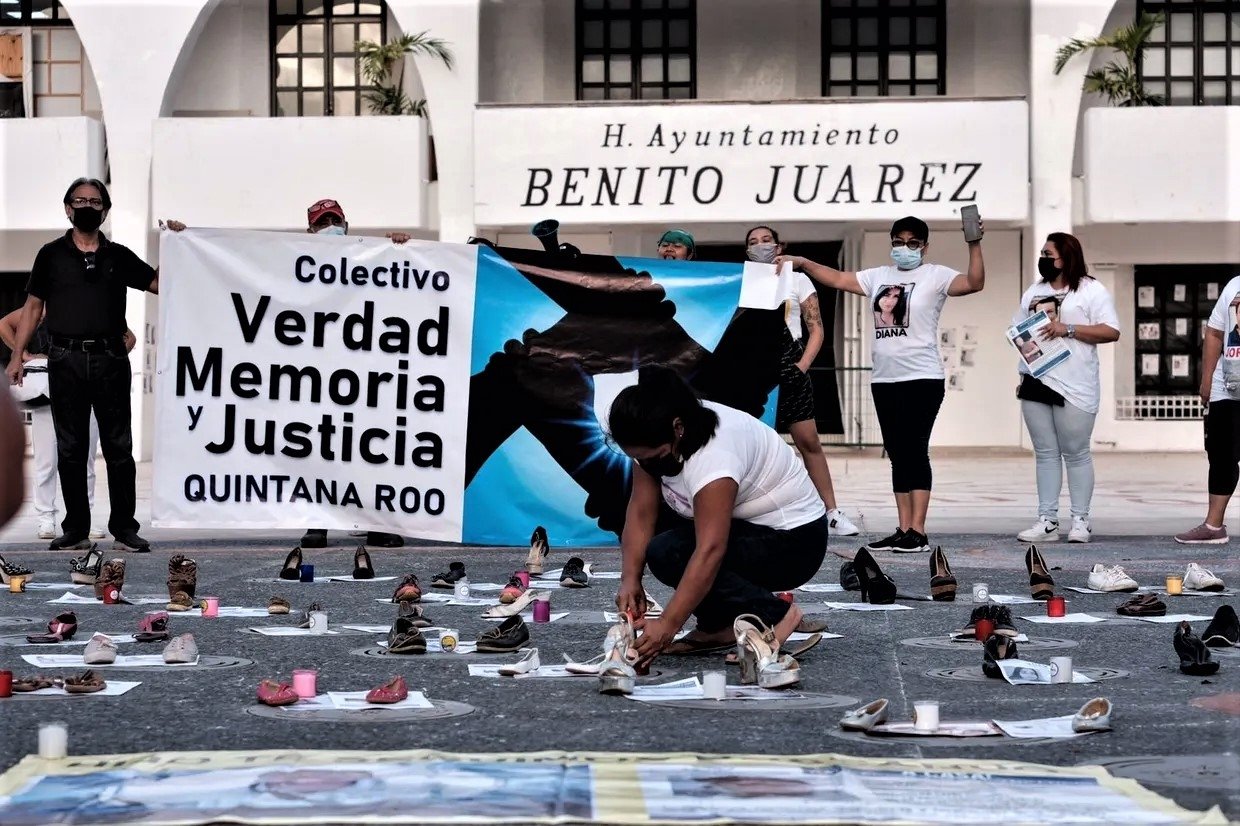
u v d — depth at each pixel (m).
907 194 18.47
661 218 18.69
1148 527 9.90
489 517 8.64
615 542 8.66
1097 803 2.85
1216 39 20.78
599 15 21.47
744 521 4.85
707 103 18.58
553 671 4.54
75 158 19.67
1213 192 18.75
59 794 2.90
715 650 4.91
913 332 8.39
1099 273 21.09
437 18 19.14
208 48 21.41
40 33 21.39
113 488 8.63
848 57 21.36
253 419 8.63
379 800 2.85
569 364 8.61
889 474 15.77
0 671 4.12
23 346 8.56
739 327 8.61
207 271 8.62
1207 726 3.68
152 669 4.60
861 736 3.58
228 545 9.09
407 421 8.64
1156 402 21.06
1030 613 5.93
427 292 8.64
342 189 19.27
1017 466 17.52
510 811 2.76
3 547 8.88
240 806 2.80
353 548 8.84
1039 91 19.02
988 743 3.49
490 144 18.78
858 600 6.34
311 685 4.10
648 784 2.98
